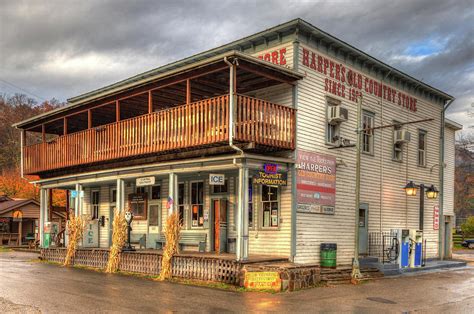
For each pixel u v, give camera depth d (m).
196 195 20.83
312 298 13.16
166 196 22.23
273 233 17.78
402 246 20.31
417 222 24.25
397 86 23.72
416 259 21.12
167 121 17.66
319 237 18.23
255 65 15.93
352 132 20.38
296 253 17.19
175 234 16.97
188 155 17.78
